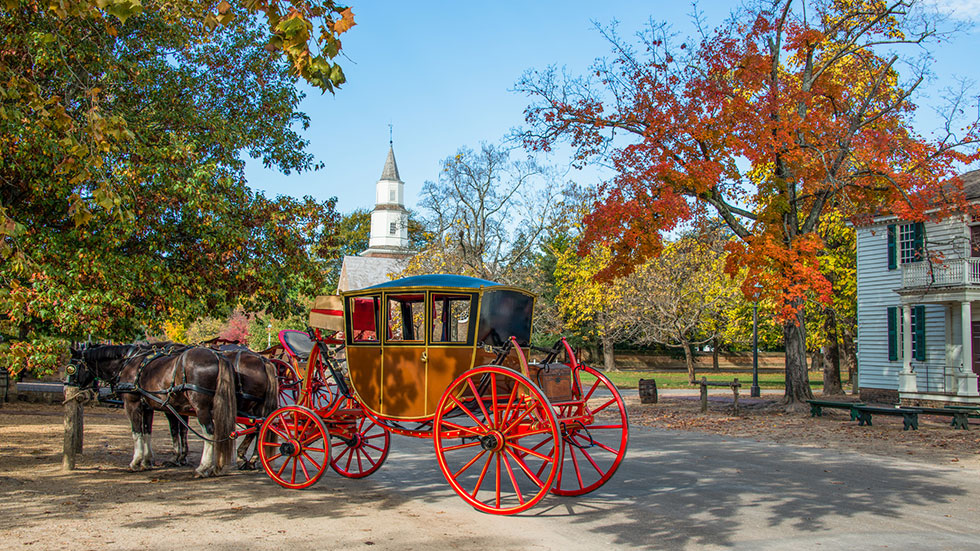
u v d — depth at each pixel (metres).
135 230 14.17
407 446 14.19
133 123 14.20
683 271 36.88
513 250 38.97
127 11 6.08
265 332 51.47
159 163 14.11
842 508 8.09
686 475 10.35
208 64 18.59
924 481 9.84
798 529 7.11
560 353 9.00
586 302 43.19
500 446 7.70
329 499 8.58
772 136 19.42
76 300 12.12
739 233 21.73
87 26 12.72
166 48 17.25
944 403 21.78
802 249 18.89
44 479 9.66
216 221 15.27
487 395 8.51
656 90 20.64
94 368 10.73
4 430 15.33
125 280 13.61
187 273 16.50
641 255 19.92
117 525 7.03
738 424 18.12
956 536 6.84
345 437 10.04
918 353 23.66
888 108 20.25
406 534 6.84
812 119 19.45
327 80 6.33
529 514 7.78
